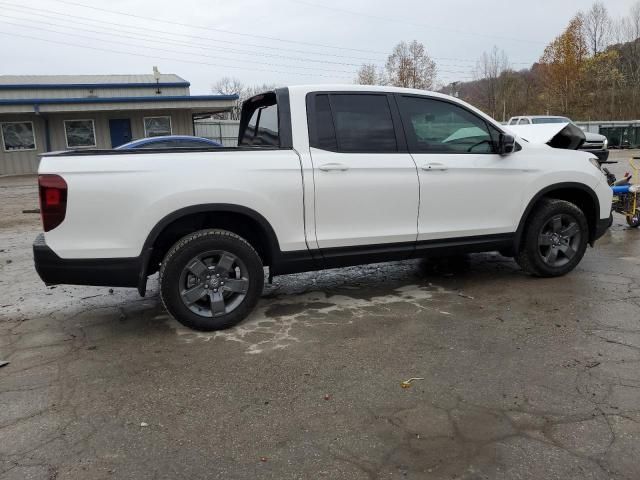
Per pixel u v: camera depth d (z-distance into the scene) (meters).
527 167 5.05
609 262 6.04
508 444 2.61
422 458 2.51
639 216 8.20
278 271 4.32
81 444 2.67
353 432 2.74
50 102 21.94
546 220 5.18
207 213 4.21
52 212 3.70
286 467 2.47
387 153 4.54
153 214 3.83
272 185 4.11
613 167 17.78
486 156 4.91
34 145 23.41
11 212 11.66
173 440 2.70
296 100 4.35
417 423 2.81
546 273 5.32
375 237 4.51
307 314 4.51
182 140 9.91
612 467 2.42
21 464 2.51
